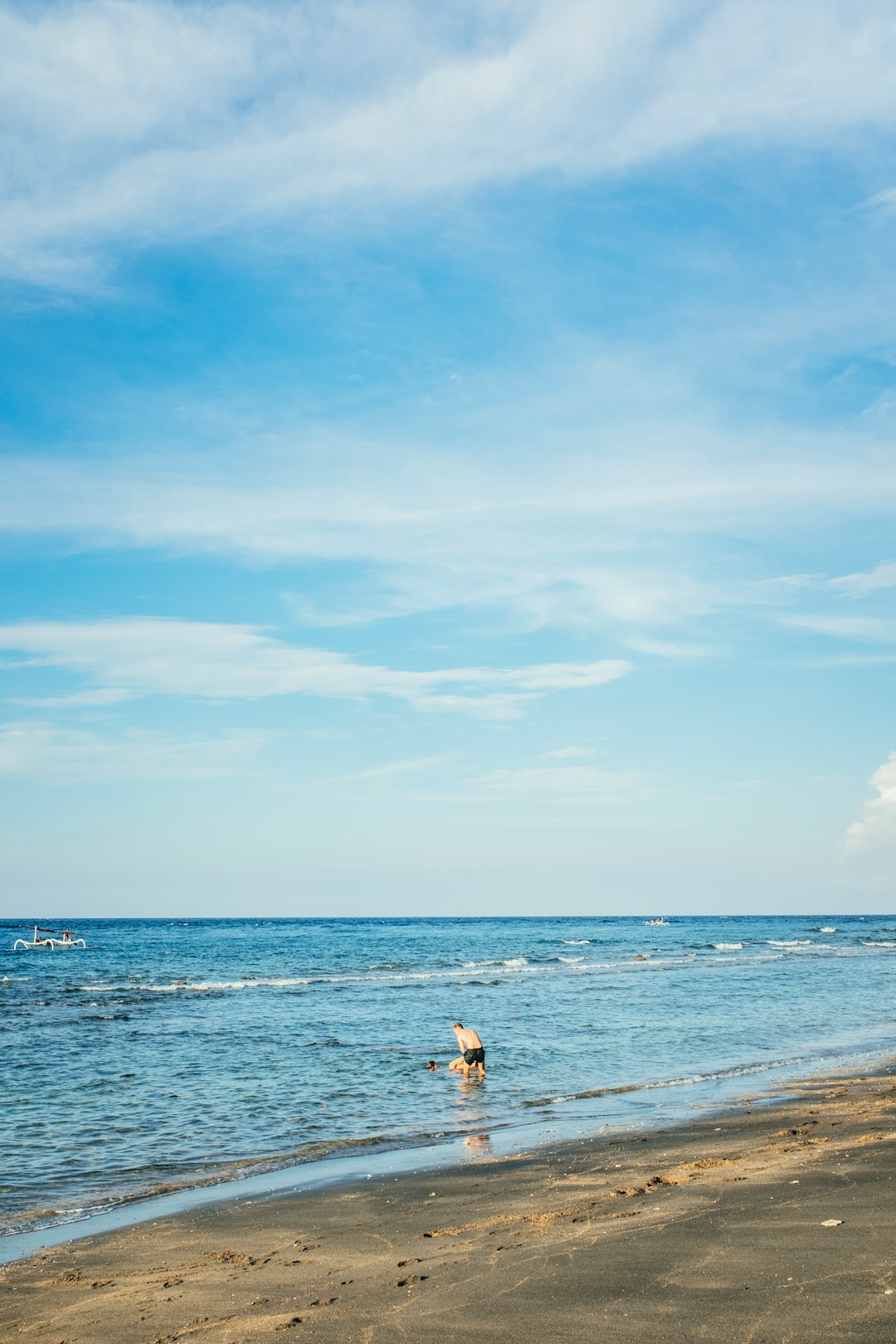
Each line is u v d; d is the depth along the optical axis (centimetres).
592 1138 1304
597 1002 3459
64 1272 812
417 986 4359
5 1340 650
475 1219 897
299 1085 1812
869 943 9700
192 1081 1855
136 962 6694
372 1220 927
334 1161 1244
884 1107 1401
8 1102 1653
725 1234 725
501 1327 568
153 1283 766
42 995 3950
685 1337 523
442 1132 1409
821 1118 1343
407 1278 703
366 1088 1780
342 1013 3141
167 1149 1322
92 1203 1055
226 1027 2761
